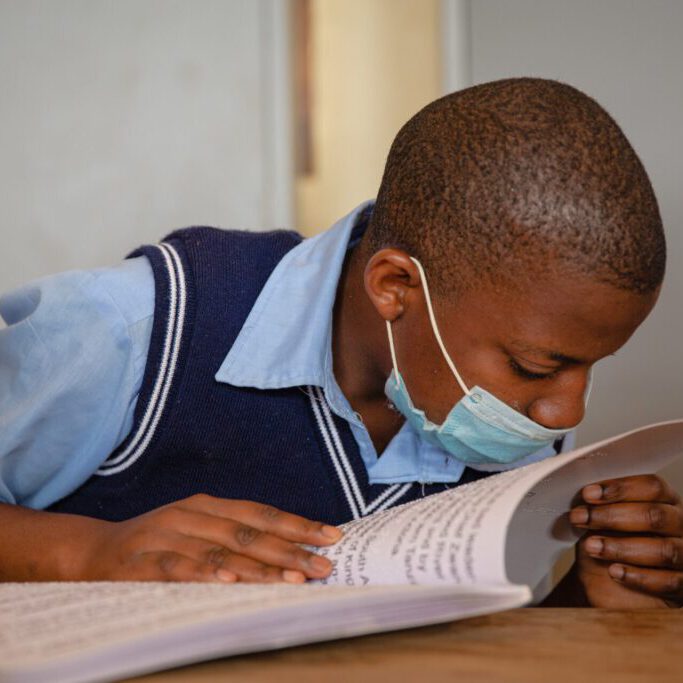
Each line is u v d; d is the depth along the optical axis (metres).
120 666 0.66
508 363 1.11
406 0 3.38
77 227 2.46
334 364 1.34
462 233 1.08
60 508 1.37
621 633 0.82
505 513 0.85
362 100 3.46
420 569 0.86
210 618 0.68
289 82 2.50
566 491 1.07
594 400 2.40
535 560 1.08
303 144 3.50
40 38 2.45
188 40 2.48
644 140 2.39
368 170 3.48
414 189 1.14
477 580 0.81
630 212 1.03
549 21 2.41
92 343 1.23
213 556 0.95
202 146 2.48
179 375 1.28
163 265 1.29
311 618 0.71
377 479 1.35
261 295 1.31
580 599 1.20
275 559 0.95
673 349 2.39
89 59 2.46
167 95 2.47
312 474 1.33
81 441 1.28
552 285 1.03
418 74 3.36
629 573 1.13
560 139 1.05
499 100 1.11
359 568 0.91
